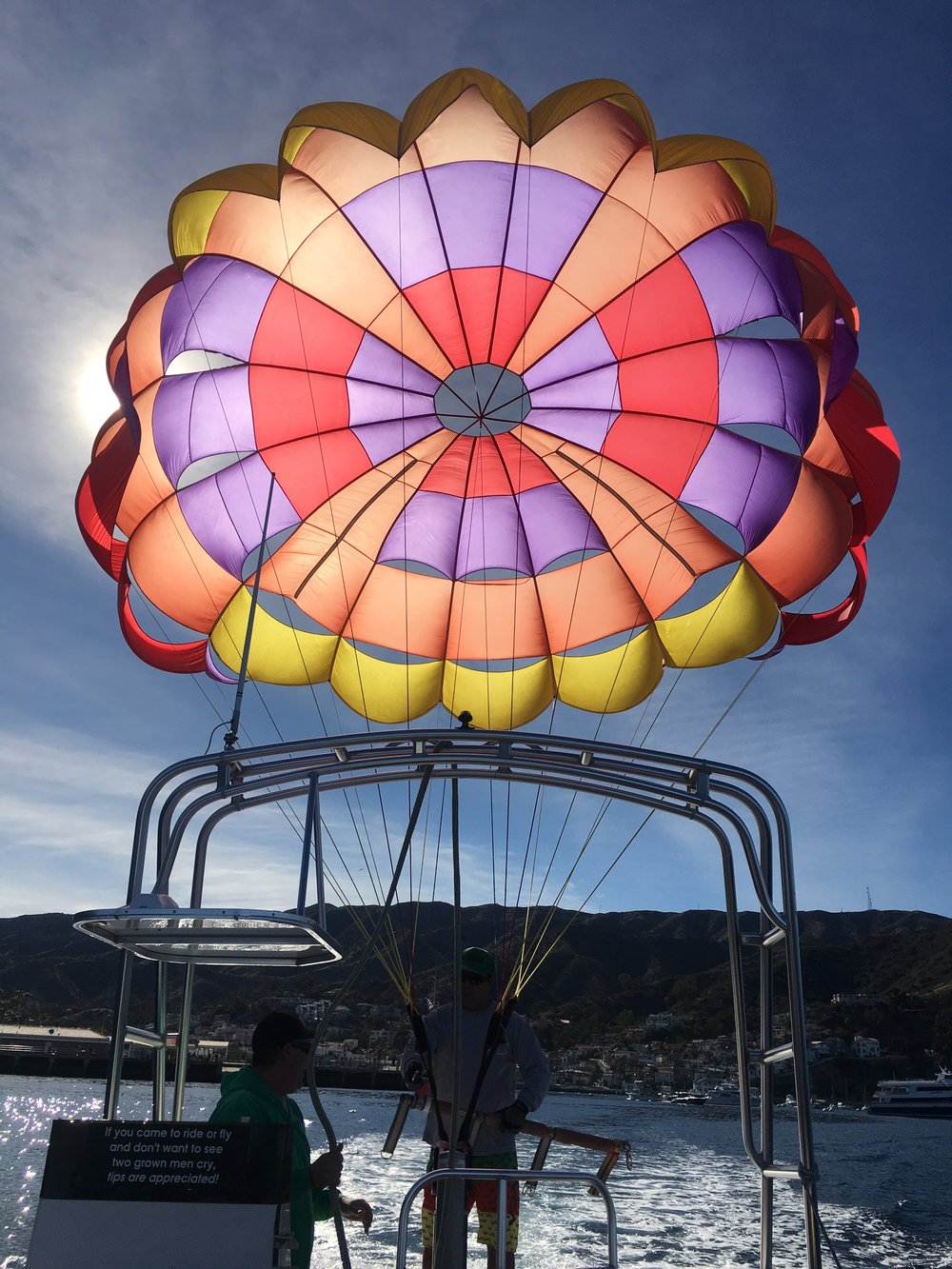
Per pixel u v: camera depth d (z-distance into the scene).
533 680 6.63
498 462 6.63
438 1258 3.73
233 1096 3.23
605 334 6.24
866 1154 40.00
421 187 5.70
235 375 6.15
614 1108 86.31
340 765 4.76
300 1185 3.21
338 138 5.48
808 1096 4.11
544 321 6.32
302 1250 3.14
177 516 6.13
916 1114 104.88
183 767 4.48
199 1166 2.75
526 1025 4.39
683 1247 11.91
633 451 6.40
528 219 5.86
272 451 6.34
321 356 6.25
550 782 5.07
